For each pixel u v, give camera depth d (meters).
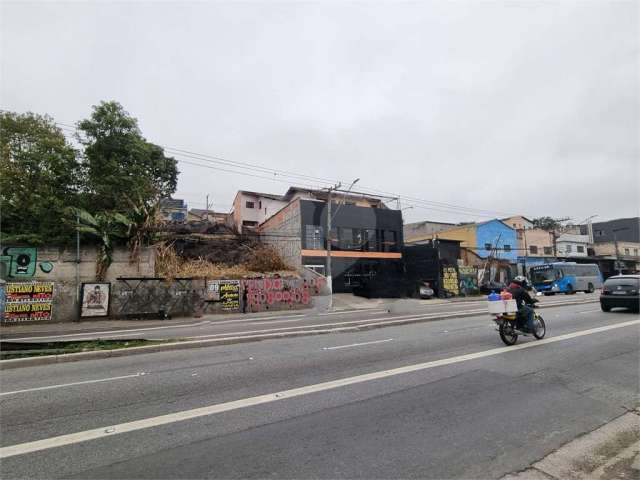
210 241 31.88
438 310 18.78
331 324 13.32
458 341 9.47
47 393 5.75
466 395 5.43
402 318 14.52
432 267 32.91
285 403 5.14
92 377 6.66
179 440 4.06
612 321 12.45
